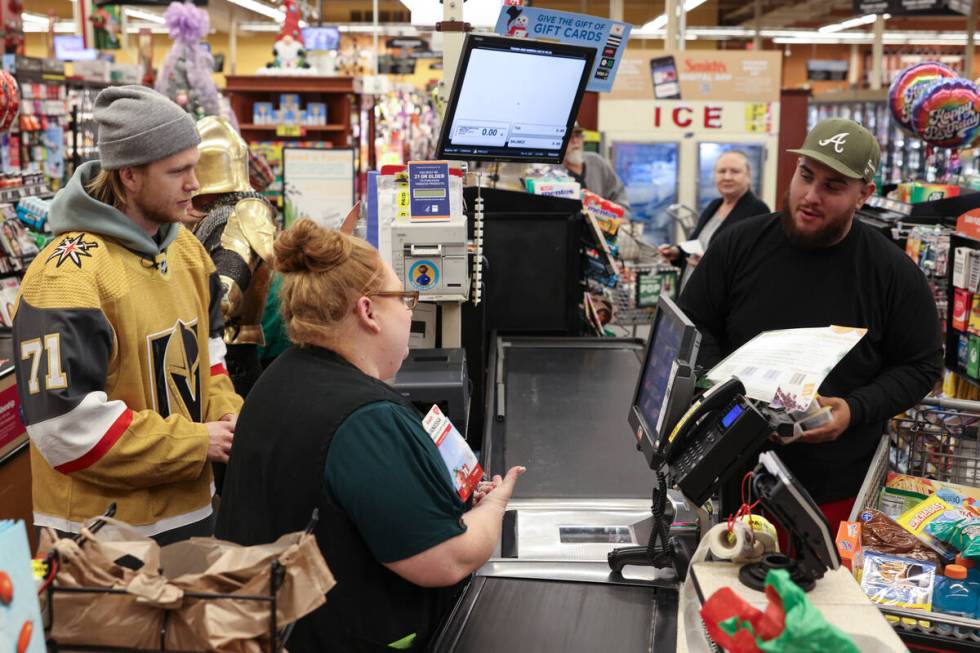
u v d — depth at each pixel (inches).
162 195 87.6
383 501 59.9
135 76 489.4
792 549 59.3
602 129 417.1
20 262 167.5
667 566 75.7
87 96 425.4
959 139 234.5
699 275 112.7
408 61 830.5
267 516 63.2
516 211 162.9
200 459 88.3
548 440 107.0
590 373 136.6
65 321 80.5
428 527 60.6
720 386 67.9
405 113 591.2
